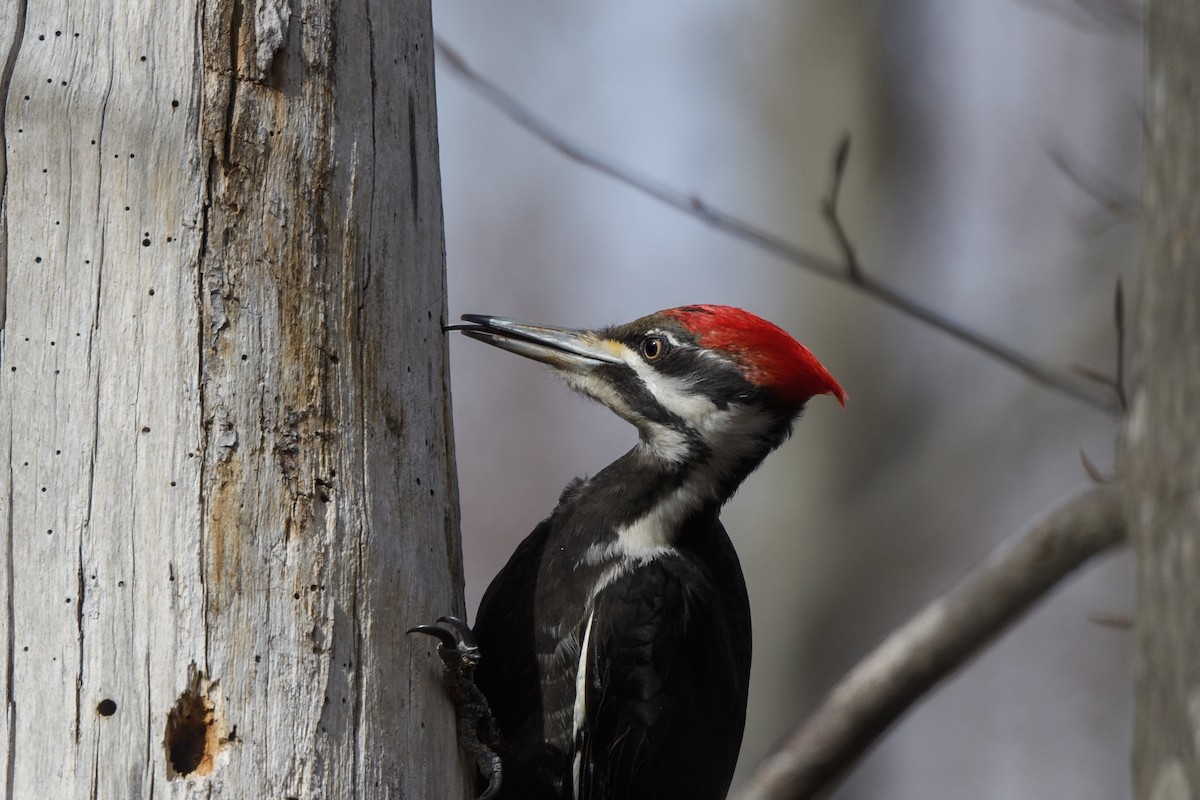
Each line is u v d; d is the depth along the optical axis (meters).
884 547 21.53
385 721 7.92
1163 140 6.78
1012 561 9.76
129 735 7.39
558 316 23.41
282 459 7.77
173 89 7.75
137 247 7.68
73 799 7.33
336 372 7.97
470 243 24.11
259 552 7.65
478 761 8.90
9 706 7.43
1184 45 6.68
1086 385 12.48
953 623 9.97
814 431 22.02
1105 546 9.50
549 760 10.01
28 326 7.68
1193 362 6.45
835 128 23.02
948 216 23.91
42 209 7.71
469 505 22.20
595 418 22.73
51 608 7.49
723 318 11.05
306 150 7.97
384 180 8.28
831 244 22.38
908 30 23.59
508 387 23.03
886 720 10.25
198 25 7.79
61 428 7.61
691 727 10.58
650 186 11.85
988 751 25.12
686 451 10.85
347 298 8.05
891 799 24.70
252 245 7.82
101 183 7.71
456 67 12.08
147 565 7.52
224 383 7.69
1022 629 25.94
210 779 7.40
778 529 21.88
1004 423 21.73
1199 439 6.37
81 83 7.76
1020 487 21.97
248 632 7.57
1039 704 25.42
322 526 7.81
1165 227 6.71
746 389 10.84
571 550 10.64
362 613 7.88
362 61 8.23
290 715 7.58
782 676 21.11
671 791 10.51
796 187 22.98
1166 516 6.51
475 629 10.61
